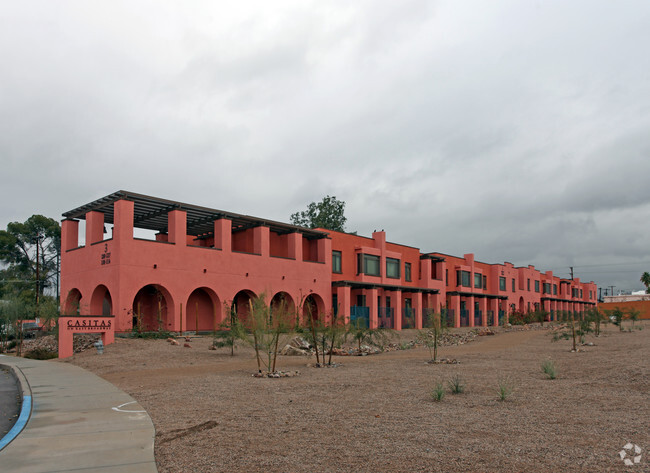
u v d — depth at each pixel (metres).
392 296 40.09
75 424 7.30
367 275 39.44
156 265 24.31
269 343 13.71
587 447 5.73
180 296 25.25
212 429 6.91
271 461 5.41
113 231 23.67
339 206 59.91
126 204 23.48
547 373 12.20
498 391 9.89
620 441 5.97
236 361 17.14
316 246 35.84
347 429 6.81
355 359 18.28
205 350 20.09
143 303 27.77
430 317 25.41
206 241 34.66
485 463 5.21
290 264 31.92
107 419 7.64
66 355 19.22
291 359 18.19
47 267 62.12
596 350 19.17
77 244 28.67
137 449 5.95
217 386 11.05
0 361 18.50
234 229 31.89
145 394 10.03
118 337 22.27
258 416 7.74
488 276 60.62
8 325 28.28
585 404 8.36
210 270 26.89
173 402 9.07
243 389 10.59
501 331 44.06
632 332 32.12
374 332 22.88
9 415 8.67
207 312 28.97
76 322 19.61
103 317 20.36
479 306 55.97
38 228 60.06
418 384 11.12
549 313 71.94
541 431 6.51
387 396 9.54
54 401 9.29
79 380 12.38
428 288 45.66
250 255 29.25
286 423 7.23
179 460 5.50
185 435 6.61
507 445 5.88
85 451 5.88
